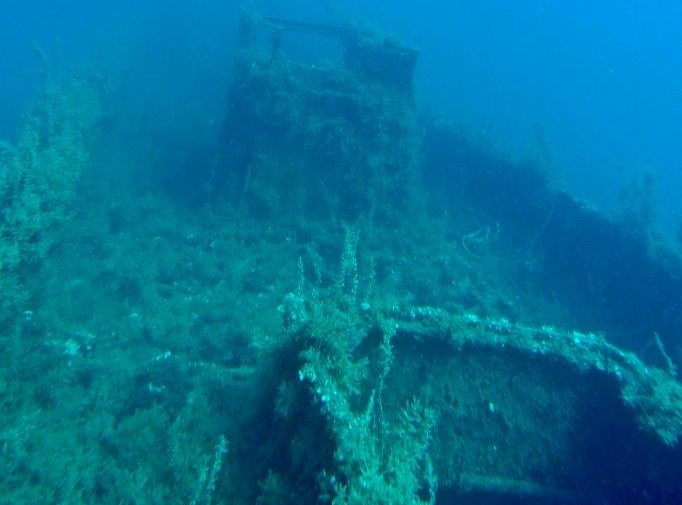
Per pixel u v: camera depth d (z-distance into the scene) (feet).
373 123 43.52
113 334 27.32
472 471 20.16
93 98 50.88
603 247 46.03
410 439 15.89
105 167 46.88
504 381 21.75
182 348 27.30
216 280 35.14
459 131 63.57
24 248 26.50
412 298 37.40
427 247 45.24
